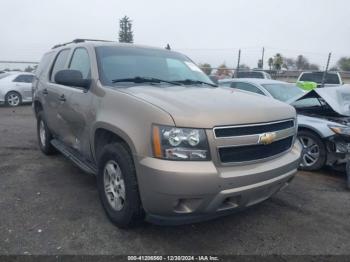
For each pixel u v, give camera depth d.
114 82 3.81
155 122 2.86
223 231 3.46
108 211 3.53
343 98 5.65
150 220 3.05
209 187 2.79
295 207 4.09
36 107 6.20
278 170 3.20
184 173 2.74
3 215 3.68
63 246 3.11
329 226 3.64
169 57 4.77
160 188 2.79
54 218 3.63
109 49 4.30
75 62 4.62
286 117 3.42
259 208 4.02
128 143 3.04
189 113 2.87
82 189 4.46
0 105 14.98
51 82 5.34
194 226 3.53
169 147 2.81
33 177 4.90
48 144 5.82
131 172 3.09
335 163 5.20
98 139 3.74
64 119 4.63
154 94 3.30
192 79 4.51
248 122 3.00
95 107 3.66
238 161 2.97
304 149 5.50
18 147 6.70
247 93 4.00
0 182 4.68
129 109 3.14
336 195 4.51
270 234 3.43
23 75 15.07
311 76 17.81
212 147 2.84
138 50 4.56
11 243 3.14
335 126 5.03
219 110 2.97
